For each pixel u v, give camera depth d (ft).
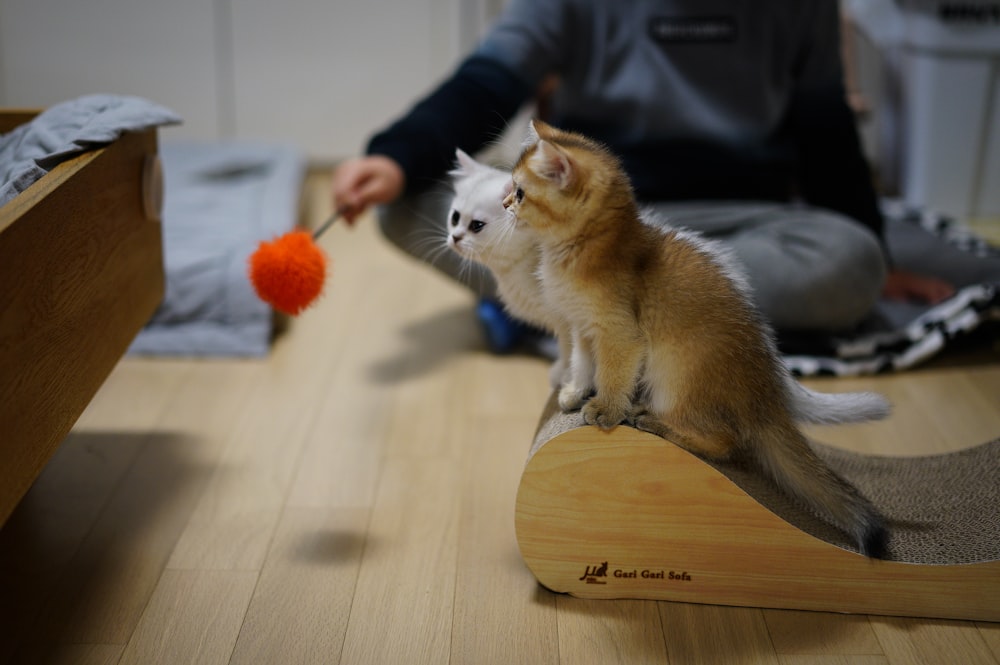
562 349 4.97
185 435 6.05
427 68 11.29
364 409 6.46
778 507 4.42
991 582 4.23
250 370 7.02
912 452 5.85
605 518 4.30
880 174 11.14
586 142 4.36
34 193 3.86
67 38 10.78
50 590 4.50
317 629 4.29
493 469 5.72
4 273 3.48
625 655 4.14
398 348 7.45
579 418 4.31
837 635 4.25
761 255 6.72
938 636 4.24
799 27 7.22
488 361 7.25
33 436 3.76
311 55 11.13
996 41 9.22
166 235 7.95
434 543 4.97
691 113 7.20
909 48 9.78
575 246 4.17
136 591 4.53
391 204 7.04
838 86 7.46
